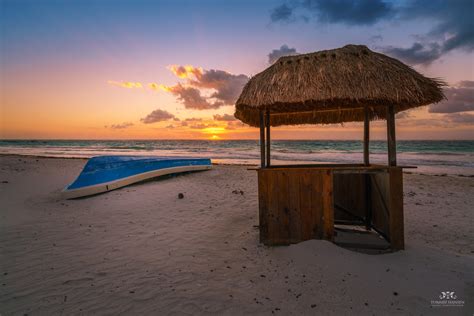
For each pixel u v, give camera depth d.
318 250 3.98
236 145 67.12
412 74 4.01
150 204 7.95
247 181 11.91
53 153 35.72
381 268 3.52
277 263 3.93
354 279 3.31
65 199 8.44
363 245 4.22
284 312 2.83
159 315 2.81
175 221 6.33
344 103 4.30
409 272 3.42
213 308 2.92
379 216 4.73
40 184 10.84
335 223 5.52
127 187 10.37
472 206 7.94
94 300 3.10
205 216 6.75
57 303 3.04
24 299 3.13
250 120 5.95
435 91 3.97
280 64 4.64
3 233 5.41
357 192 5.49
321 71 4.23
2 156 25.25
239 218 6.57
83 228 5.79
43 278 3.62
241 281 3.50
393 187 4.03
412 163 22.19
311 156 29.00
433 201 8.59
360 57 4.30
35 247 4.71
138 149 47.72
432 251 4.06
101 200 8.41
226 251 4.51
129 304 3.02
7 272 3.79
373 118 5.78
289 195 4.42
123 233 5.49
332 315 2.75
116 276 3.67
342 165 5.55
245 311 2.86
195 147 55.72
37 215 6.75
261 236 4.58
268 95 4.21
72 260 4.20
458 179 13.03
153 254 4.43
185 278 3.61
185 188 10.26
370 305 2.87
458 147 44.91
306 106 5.22
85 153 35.72
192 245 4.82
